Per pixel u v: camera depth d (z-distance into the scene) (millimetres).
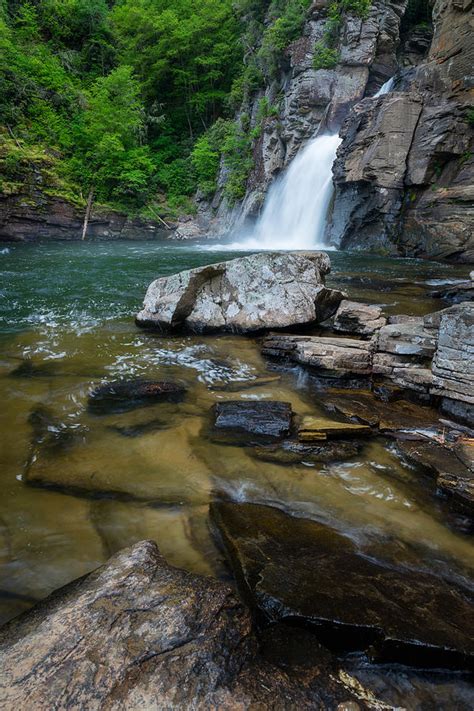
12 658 1556
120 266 13719
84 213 25531
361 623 1837
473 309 3904
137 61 34250
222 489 3000
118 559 2102
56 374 5043
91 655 1557
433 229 15000
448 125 15336
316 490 3021
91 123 27438
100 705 1391
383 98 17234
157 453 3416
